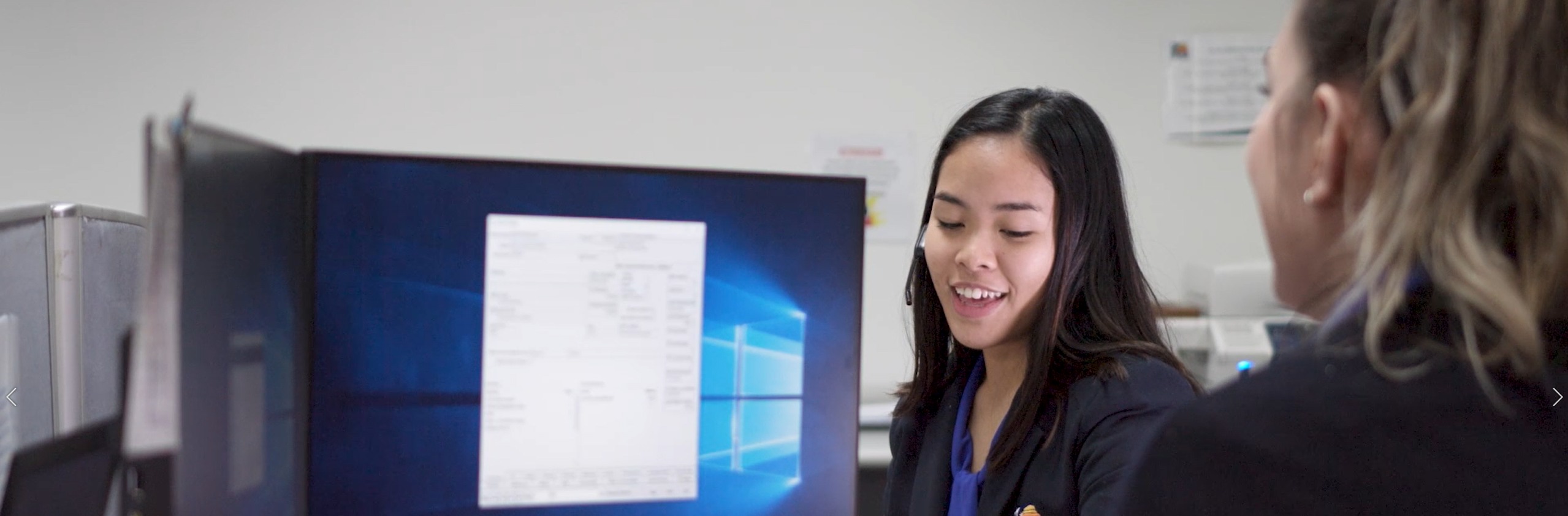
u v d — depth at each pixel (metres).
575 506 0.77
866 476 2.07
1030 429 0.99
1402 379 0.45
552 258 0.76
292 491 0.70
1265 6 2.78
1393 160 0.46
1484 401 0.43
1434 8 0.46
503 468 0.75
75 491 0.77
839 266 0.81
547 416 0.76
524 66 2.63
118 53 2.53
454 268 0.75
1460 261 0.43
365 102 2.60
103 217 1.01
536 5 2.63
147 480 0.51
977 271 0.97
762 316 0.79
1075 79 2.74
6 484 0.78
